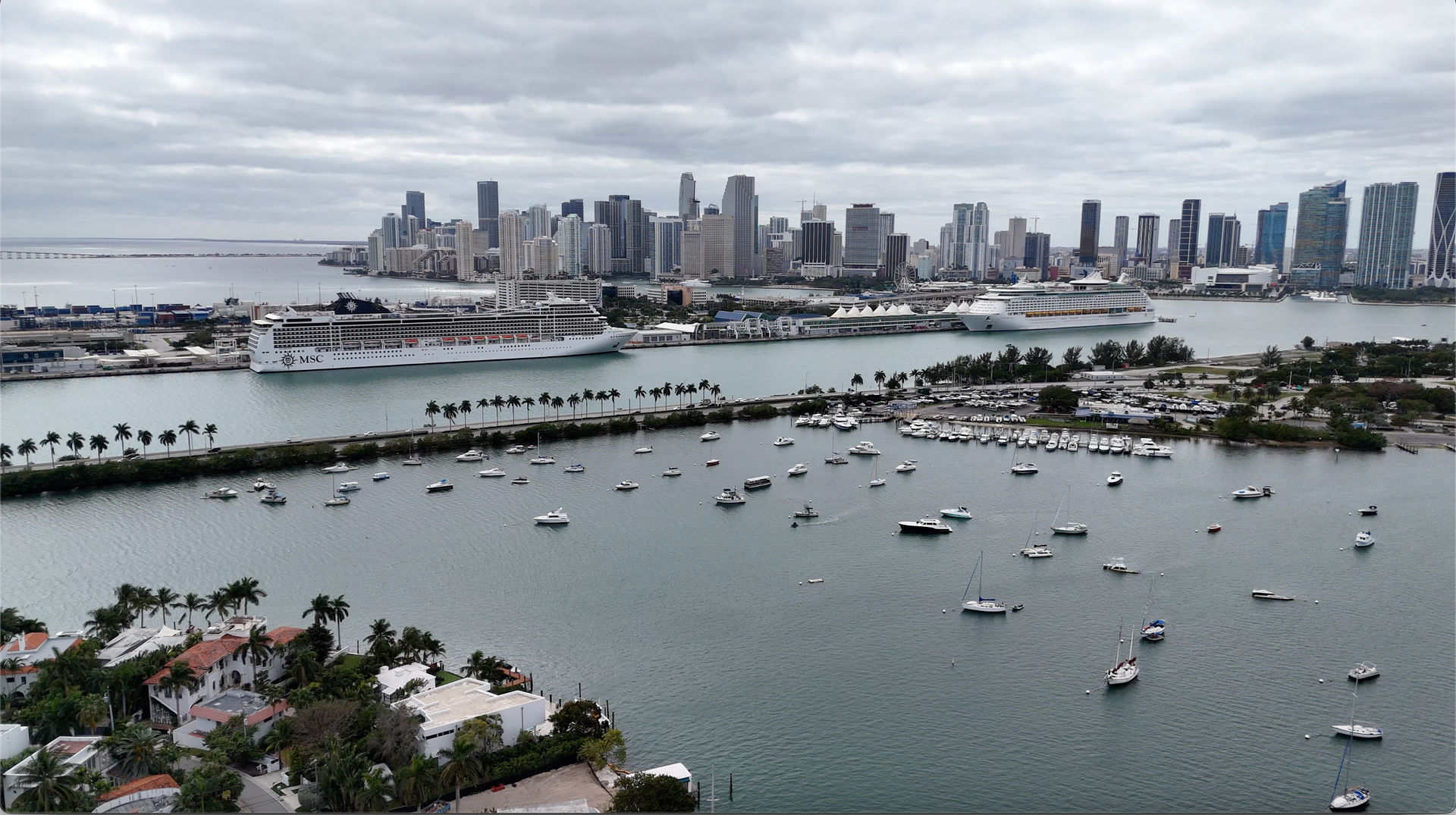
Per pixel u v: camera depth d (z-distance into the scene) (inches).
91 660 7357.3
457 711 6973.4
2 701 7170.3
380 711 6771.7
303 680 7475.4
